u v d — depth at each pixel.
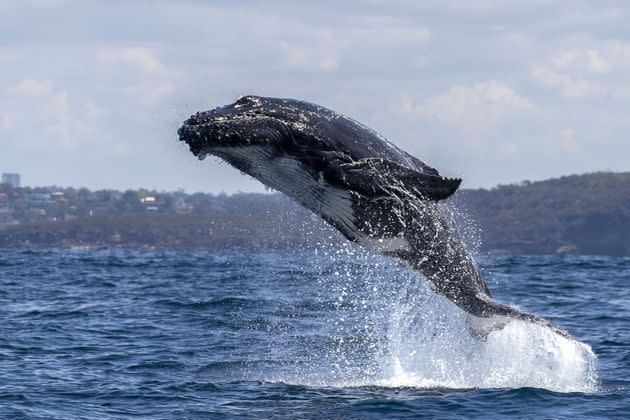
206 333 110.56
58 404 75.62
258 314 126.19
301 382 83.38
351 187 73.19
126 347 101.44
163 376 86.12
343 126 75.56
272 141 73.25
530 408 73.06
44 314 130.25
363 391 79.56
